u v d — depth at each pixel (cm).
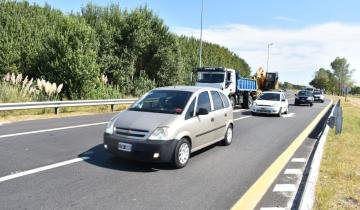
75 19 2466
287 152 997
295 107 3225
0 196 551
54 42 2270
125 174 700
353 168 811
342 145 1102
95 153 854
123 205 537
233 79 2450
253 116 2070
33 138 1006
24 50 2378
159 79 3328
